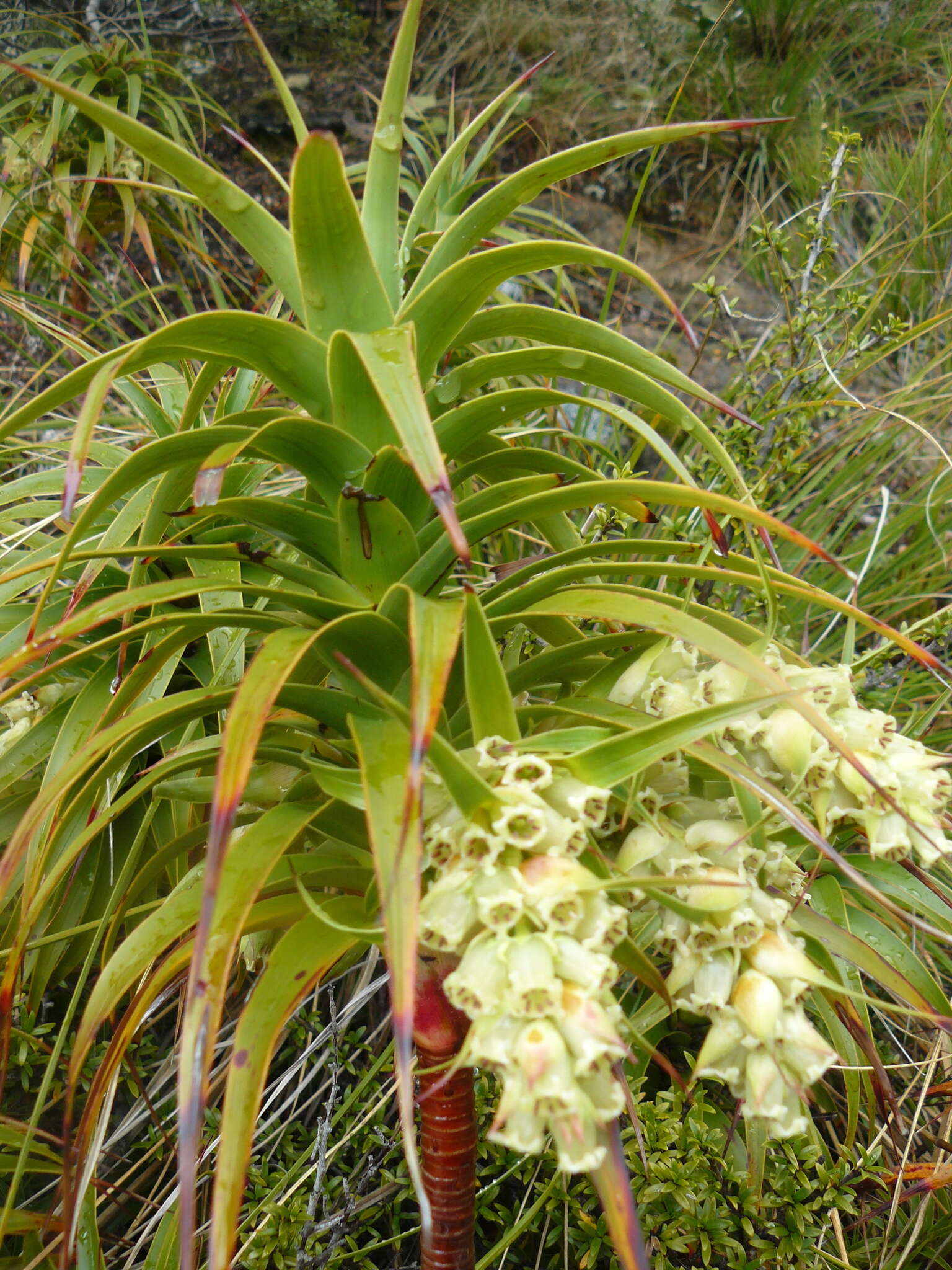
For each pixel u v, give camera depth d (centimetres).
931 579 58
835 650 54
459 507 24
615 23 94
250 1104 19
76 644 35
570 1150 17
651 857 20
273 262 23
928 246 72
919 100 90
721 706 18
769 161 90
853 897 33
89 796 25
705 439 23
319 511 25
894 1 95
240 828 28
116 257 75
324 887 25
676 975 19
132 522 33
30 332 70
